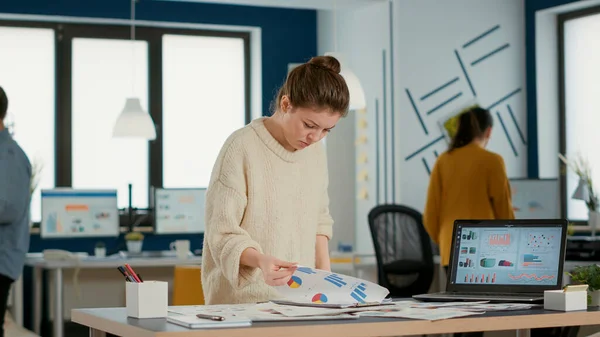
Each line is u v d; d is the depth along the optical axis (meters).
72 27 7.55
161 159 7.79
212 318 1.95
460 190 5.12
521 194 6.32
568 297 2.32
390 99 6.88
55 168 7.49
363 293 2.34
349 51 7.49
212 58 8.01
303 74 2.40
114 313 2.22
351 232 7.43
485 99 7.03
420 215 5.77
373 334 1.98
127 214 7.48
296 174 2.61
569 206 7.08
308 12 8.12
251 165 2.52
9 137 4.03
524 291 2.68
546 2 7.02
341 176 7.41
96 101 7.64
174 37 7.89
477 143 5.16
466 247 2.78
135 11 7.58
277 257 2.57
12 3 7.24
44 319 6.86
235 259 2.31
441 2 6.92
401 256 5.71
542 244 2.70
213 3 7.83
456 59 6.95
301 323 1.96
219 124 8.02
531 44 7.13
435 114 6.87
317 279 2.34
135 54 7.76
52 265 5.89
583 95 6.98
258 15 7.96
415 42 6.84
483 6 7.05
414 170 6.79
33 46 7.46
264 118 2.61
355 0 6.89
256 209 2.54
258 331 1.87
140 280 2.16
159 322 2.00
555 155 7.14
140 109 6.52
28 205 4.12
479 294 2.69
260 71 7.96
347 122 7.41
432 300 2.58
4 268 3.99
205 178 7.95
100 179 7.63
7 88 7.39
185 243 6.38
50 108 7.50
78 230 6.56
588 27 6.94
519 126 7.14
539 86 7.12
